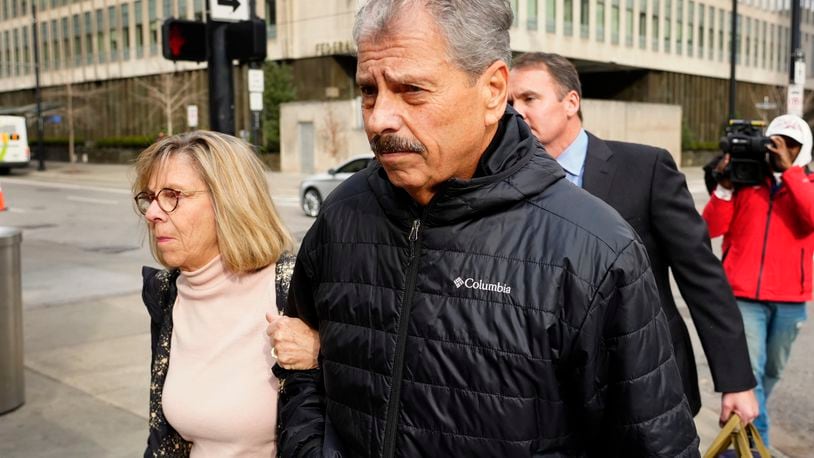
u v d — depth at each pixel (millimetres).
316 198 15430
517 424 1408
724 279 2551
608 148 2672
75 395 4848
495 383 1415
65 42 50438
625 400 1438
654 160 2598
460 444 1439
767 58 52344
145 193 2117
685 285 2561
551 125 2680
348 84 34469
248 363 2084
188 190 2057
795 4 14070
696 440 1507
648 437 1430
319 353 1804
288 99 34625
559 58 2725
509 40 1467
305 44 34812
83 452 3957
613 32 39969
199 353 2117
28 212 17484
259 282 2129
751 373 2543
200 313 2139
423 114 1370
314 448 1688
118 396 4828
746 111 50344
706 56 46719
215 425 2055
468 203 1450
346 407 1584
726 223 3852
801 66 14195
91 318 6930
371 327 1552
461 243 1473
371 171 1642
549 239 1435
